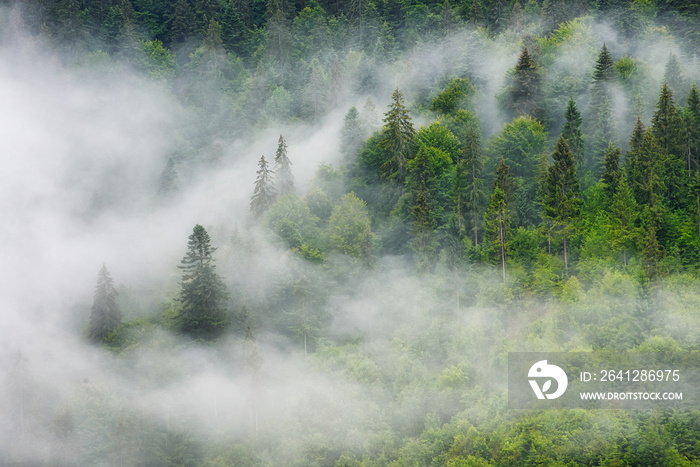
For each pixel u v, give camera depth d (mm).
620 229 124500
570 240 129250
